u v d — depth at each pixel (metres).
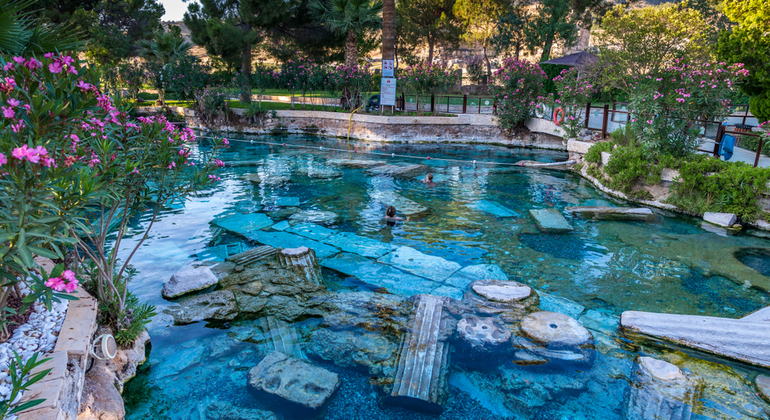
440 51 51.03
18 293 3.91
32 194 2.54
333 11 22.89
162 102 26.19
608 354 4.36
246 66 26.70
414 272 6.24
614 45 15.24
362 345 4.45
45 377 2.92
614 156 10.80
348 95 23.38
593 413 3.58
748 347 4.33
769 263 6.62
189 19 25.22
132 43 36.53
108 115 3.72
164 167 4.16
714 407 3.60
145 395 3.76
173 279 5.61
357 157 15.86
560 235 7.83
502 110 18.86
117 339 4.09
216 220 8.52
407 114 21.28
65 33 4.66
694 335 4.56
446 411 3.61
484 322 4.79
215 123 23.33
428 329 4.64
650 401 3.66
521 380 3.96
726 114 9.84
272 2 25.00
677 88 10.59
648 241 7.57
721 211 8.70
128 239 7.36
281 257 6.45
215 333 4.69
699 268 6.45
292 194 10.59
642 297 5.59
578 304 5.39
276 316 5.00
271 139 20.80
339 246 7.23
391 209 8.57
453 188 11.32
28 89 2.94
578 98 15.12
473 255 6.91
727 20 34.97
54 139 3.10
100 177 3.08
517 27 39.62
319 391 3.75
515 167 14.21
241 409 3.59
